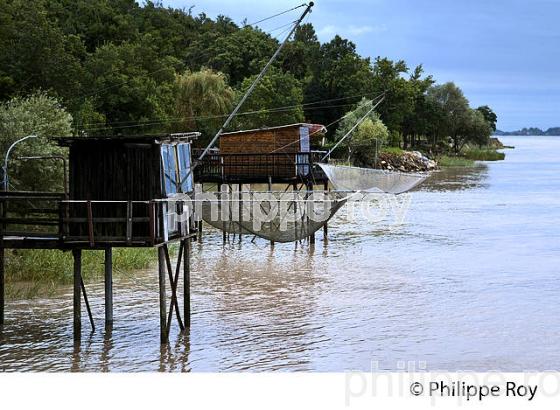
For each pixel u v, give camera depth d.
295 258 35.31
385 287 28.69
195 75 78.62
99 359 19.23
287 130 43.72
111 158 19.61
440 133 136.12
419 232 44.47
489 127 143.25
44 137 30.09
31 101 36.16
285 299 26.47
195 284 28.88
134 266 30.58
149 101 66.81
